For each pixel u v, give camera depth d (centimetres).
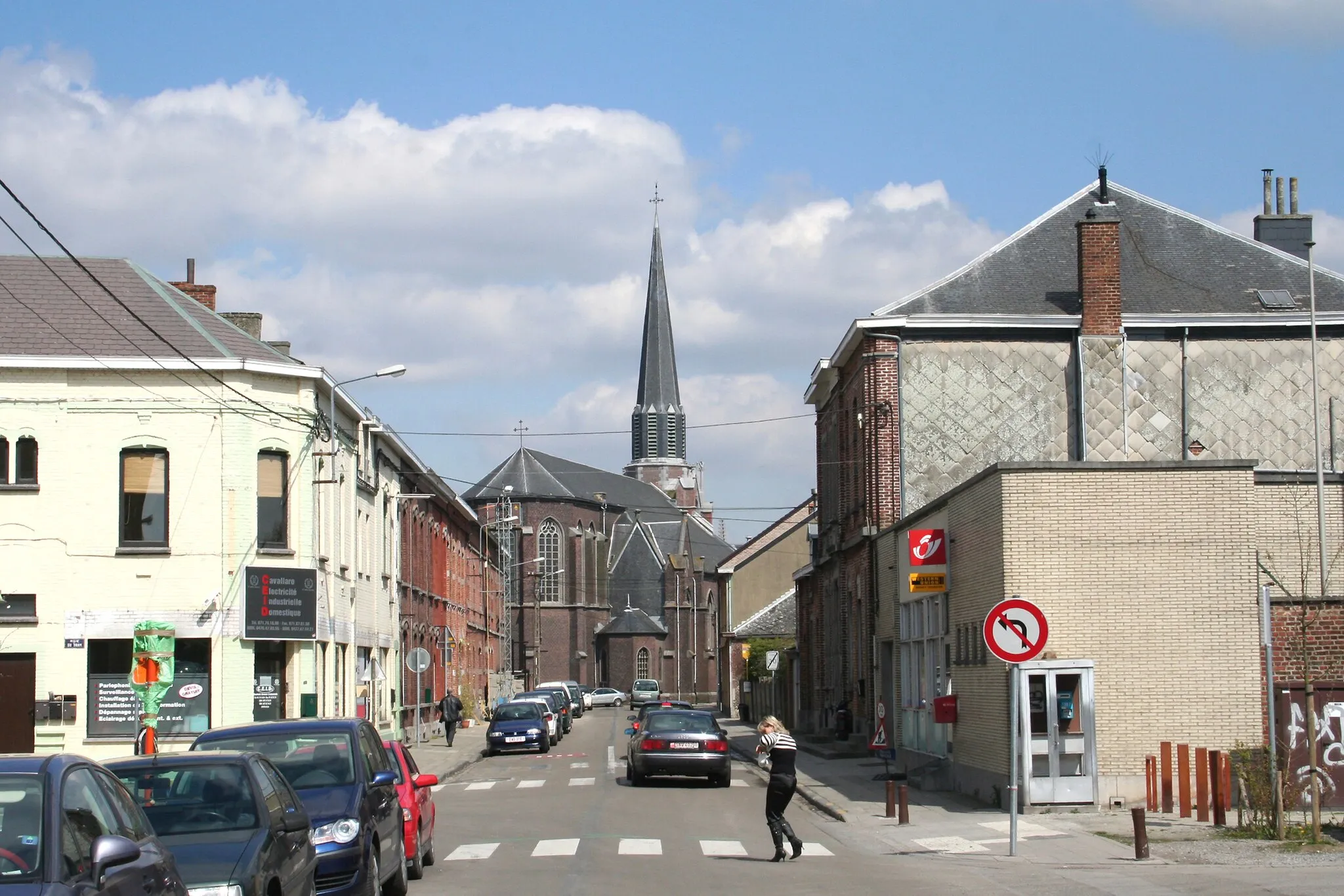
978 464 3459
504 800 2734
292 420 3312
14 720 3128
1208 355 3434
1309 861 1562
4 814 736
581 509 12212
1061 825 1972
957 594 2561
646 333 15288
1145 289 3516
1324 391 3425
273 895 1013
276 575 3244
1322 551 2159
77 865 731
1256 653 2156
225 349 3269
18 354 3170
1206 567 2172
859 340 3672
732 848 1877
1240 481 2183
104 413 3197
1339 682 2159
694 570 12744
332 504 3544
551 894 1417
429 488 5381
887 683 3456
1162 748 2028
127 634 3147
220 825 1037
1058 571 2170
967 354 3481
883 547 3419
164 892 827
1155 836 1817
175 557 3178
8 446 3175
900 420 3466
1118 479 2186
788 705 5769
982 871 1574
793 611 7156
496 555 9088
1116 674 2152
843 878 1537
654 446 15112
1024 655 1742
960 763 2547
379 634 4319
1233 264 3566
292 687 3284
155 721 2616
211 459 3209
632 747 3112
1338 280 3528
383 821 1334
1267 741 2133
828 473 4550
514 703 4700
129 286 3394
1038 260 3609
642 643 12156
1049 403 3466
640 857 1759
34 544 3155
